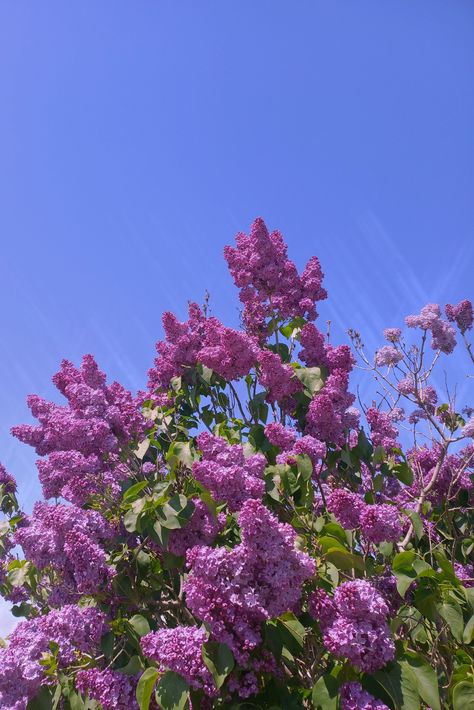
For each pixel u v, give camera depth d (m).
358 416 1.31
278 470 1.17
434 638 1.05
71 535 1.01
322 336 1.41
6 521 1.52
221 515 1.06
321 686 0.81
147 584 1.20
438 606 0.94
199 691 0.85
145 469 1.32
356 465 1.31
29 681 0.96
